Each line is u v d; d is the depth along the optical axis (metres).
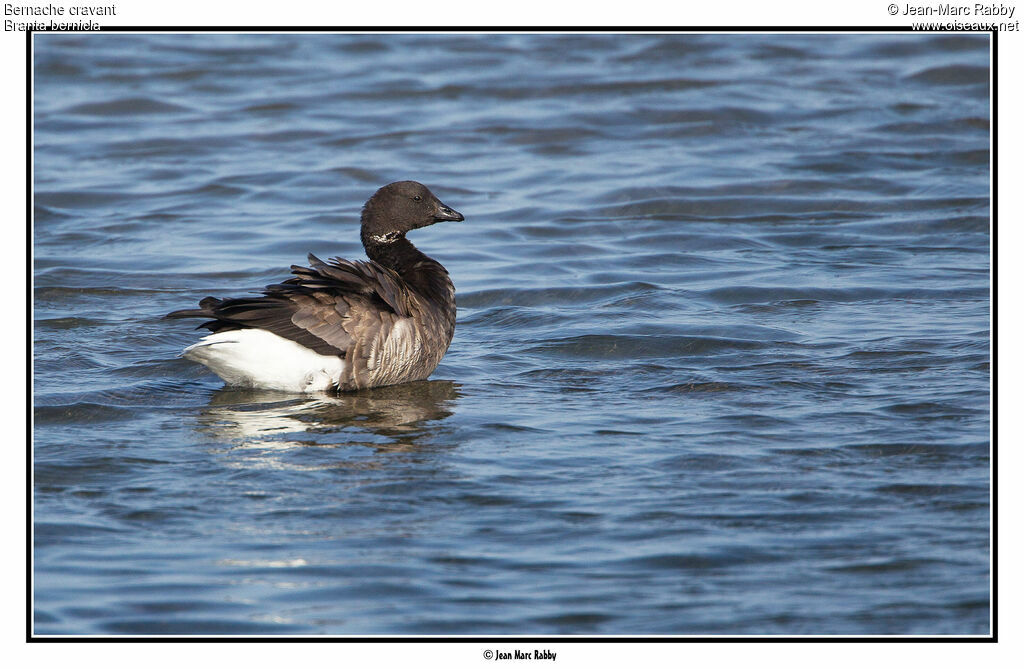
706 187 22.84
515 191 23.22
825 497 10.07
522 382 13.69
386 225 14.65
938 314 15.88
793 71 30.39
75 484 10.51
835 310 16.27
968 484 10.27
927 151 24.72
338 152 25.66
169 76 30.44
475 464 10.92
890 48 31.81
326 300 12.98
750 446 11.30
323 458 11.11
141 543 9.34
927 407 12.30
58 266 18.88
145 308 16.92
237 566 8.95
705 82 29.50
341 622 8.19
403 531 9.52
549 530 9.52
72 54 31.64
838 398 12.74
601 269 18.69
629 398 12.98
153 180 23.91
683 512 9.81
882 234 20.22
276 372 12.91
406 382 13.63
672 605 8.38
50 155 25.27
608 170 24.17
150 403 12.92
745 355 14.46
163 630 8.09
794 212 21.67
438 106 28.50
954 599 8.41
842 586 8.60
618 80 29.58
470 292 17.52
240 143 26.17
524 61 31.44
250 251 19.80
